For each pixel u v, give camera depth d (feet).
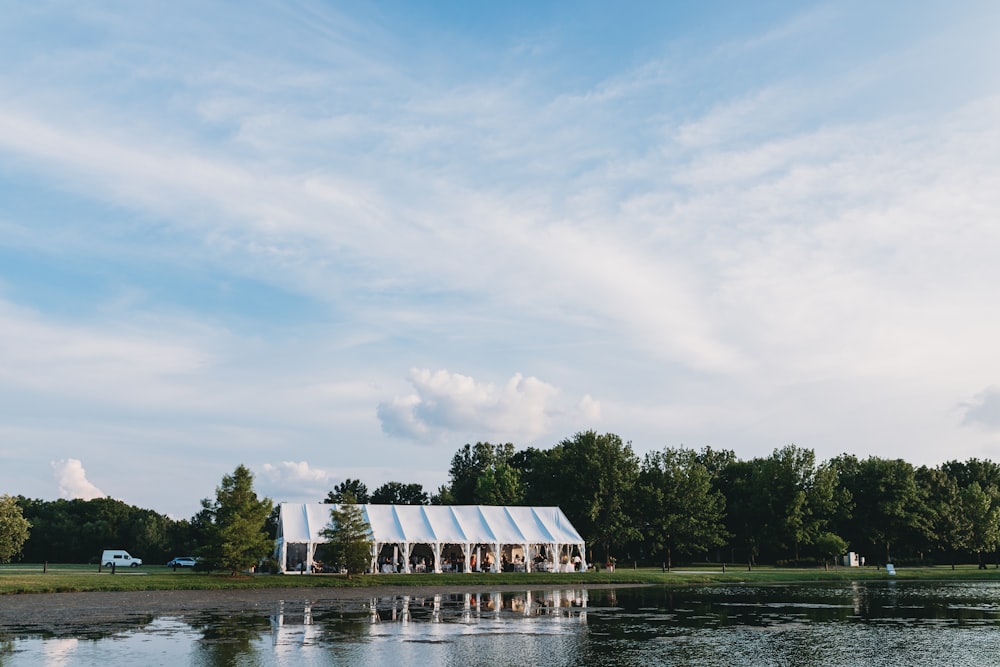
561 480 315.37
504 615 118.21
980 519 307.78
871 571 251.80
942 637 94.53
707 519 305.53
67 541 435.94
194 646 83.30
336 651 80.74
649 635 95.20
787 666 74.02
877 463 323.98
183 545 417.69
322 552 192.54
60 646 83.10
